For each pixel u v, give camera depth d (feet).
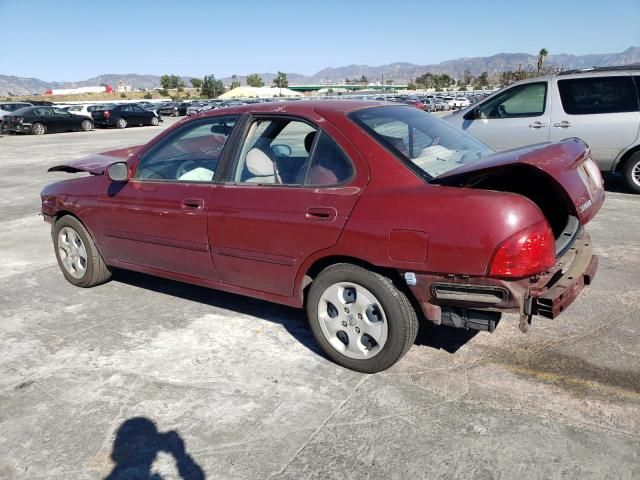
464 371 11.23
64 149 62.85
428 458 8.77
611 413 9.66
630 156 26.12
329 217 10.71
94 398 10.87
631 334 12.52
